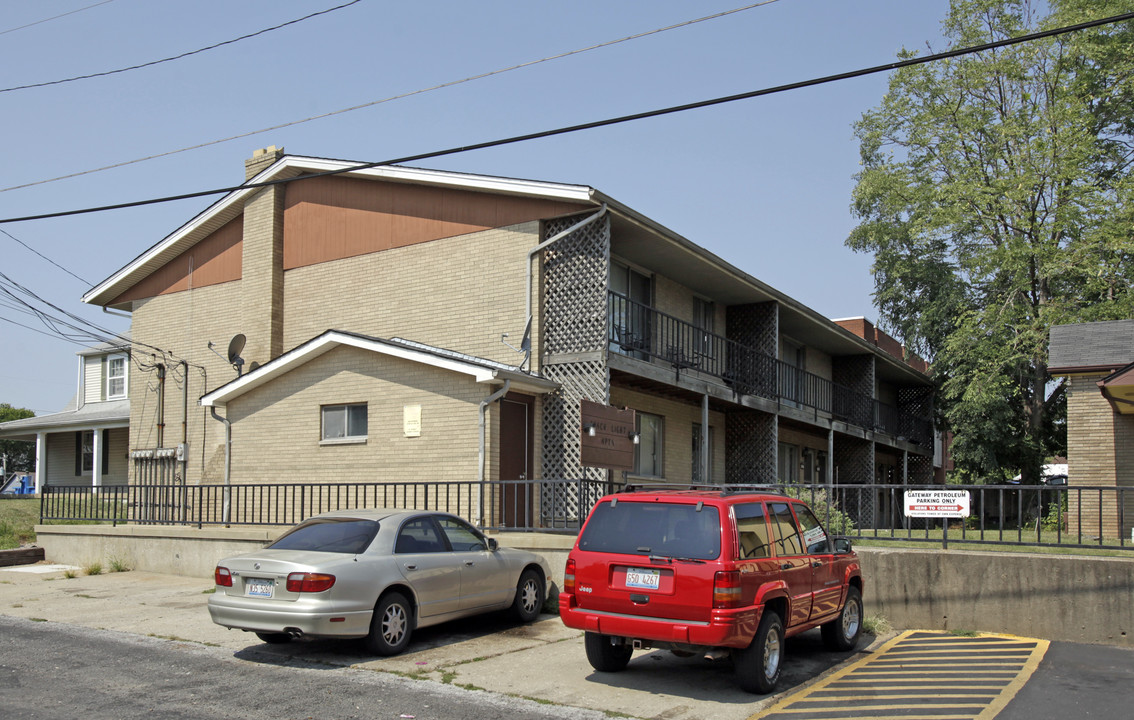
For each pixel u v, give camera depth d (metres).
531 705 7.61
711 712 7.48
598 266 15.56
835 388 28.38
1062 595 10.55
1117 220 26.80
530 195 15.95
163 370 21.59
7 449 63.97
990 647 10.18
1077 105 27.97
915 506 11.76
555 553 12.69
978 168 30.14
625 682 8.45
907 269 34.06
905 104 33.44
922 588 11.29
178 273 21.78
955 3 31.42
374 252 18.22
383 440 15.67
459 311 16.88
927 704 7.75
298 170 19.56
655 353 18.11
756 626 7.96
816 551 9.53
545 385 15.34
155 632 10.68
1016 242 27.70
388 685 8.20
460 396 14.98
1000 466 29.41
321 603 8.85
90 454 31.64
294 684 8.19
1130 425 17.95
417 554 9.96
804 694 8.13
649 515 8.32
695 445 21.48
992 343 28.22
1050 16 30.31
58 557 17.75
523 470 15.55
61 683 8.14
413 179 17.30
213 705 7.43
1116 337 19.14
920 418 36.47
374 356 16.00
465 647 9.99
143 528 16.45
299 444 16.62
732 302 22.62
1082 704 7.75
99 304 23.08
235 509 17.17
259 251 19.75
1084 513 18.17
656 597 7.93
